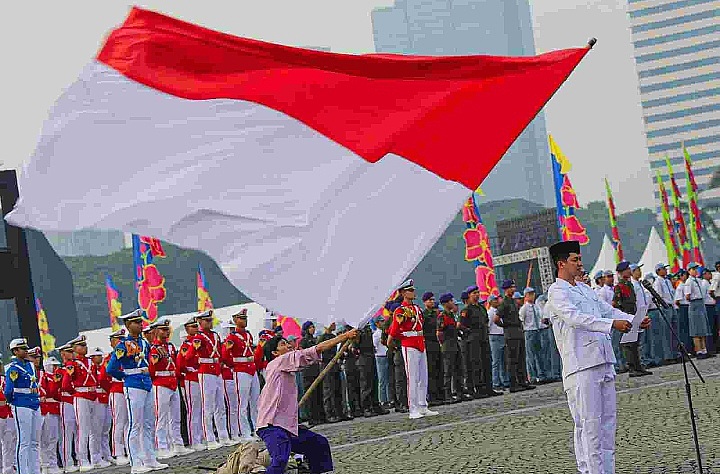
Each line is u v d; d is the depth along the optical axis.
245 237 9.67
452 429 21.09
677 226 68.62
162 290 37.16
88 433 26.17
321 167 10.03
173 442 24.75
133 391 21.83
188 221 9.51
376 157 10.12
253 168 9.84
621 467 13.62
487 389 29.36
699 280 33.88
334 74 10.48
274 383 13.19
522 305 32.75
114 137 9.50
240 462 13.11
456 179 10.21
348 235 9.89
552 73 10.66
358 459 18.09
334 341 13.03
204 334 25.58
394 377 30.52
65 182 9.27
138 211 9.35
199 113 9.85
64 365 26.47
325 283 9.72
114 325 44.56
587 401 12.38
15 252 31.31
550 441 17.19
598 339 12.43
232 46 10.28
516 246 50.88
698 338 33.25
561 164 40.41
